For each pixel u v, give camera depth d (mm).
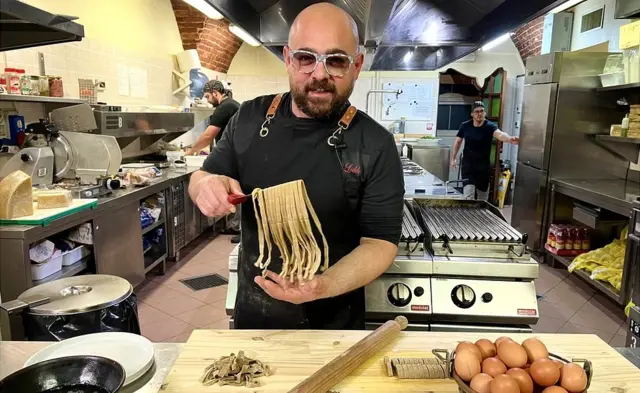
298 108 1351
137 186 3533
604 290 3410
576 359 1013
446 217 2203
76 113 3104
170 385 947
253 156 1397
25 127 3031
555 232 4332
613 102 4277
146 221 3691
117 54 4398
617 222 3850
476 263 1781
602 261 3697
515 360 834
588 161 4434
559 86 4285
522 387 772
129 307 1470
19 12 1105
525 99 4859
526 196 4785
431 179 3691
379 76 7781
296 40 1236
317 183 1343
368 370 1019
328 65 1220
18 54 3010
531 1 2328
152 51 5211
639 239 2904
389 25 3041
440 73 7816
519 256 1818
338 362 975
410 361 1013
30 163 2756
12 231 2158
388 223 1340
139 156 4938
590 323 3234
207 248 4926
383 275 1804
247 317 1443
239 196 1028
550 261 4477
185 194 4484
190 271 4184
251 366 1000
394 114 7895
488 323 1810
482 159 5812
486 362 834
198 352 1074
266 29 2996
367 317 1799
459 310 1773
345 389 951
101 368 815
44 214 2352
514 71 7738
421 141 7242
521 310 1765
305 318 1403
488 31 3049
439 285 1799
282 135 1368
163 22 5520
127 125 3617
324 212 1352
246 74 7789
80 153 3020
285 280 959
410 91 7812
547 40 5973
